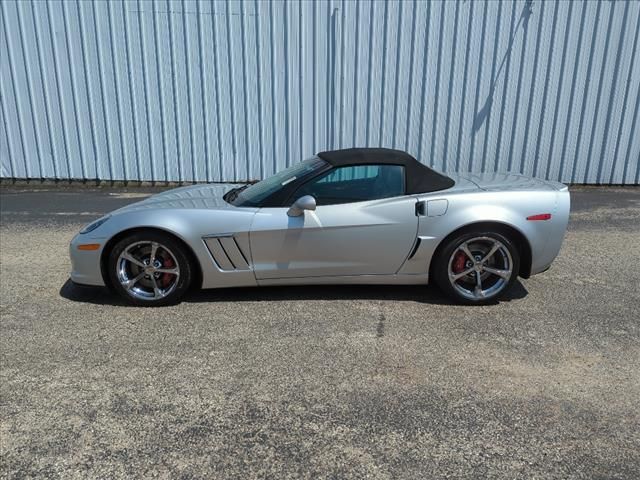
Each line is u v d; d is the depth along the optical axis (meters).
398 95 8.96
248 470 2.41
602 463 2.45
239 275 4.12
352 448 2.55
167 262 4.11
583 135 9.15
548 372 3.21
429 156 9.26
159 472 2.40
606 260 5.39
